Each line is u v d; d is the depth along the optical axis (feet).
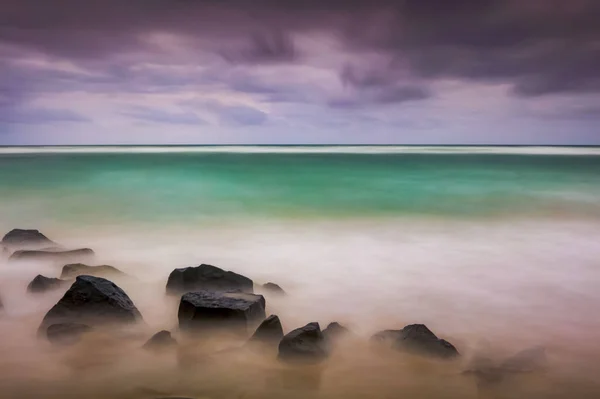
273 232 49.32
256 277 33.55
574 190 80.79
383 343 21.81
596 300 29.43
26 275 31.73
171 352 20.95
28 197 70.28
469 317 26.58
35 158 143.33
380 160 146.00
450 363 20.44
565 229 51.62
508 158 162.81
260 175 97.86
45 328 22.11
